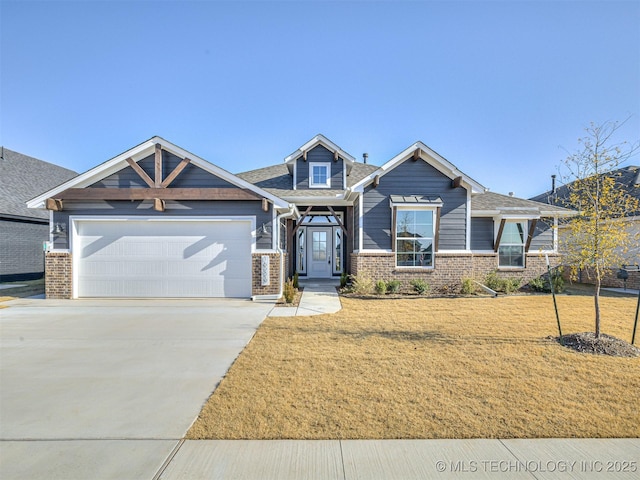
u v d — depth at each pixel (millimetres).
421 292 11344
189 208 10703
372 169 18109
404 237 12156
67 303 9930
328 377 4355
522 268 13461
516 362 4859
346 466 2678
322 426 3219
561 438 3041
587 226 5727
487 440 3016
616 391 3936
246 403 3674
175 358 5215
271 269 10555
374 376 4375
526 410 3508
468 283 11477
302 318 7855
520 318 7719
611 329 6648
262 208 10500
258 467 2666
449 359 4988
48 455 2842
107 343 6008
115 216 10648
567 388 4016
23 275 16875
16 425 3311
